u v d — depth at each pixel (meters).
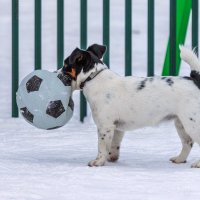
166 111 10.56
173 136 13.36
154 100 10.52
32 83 10.77
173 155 11.56
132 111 10.62
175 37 15.47
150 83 10.62
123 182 9.23
